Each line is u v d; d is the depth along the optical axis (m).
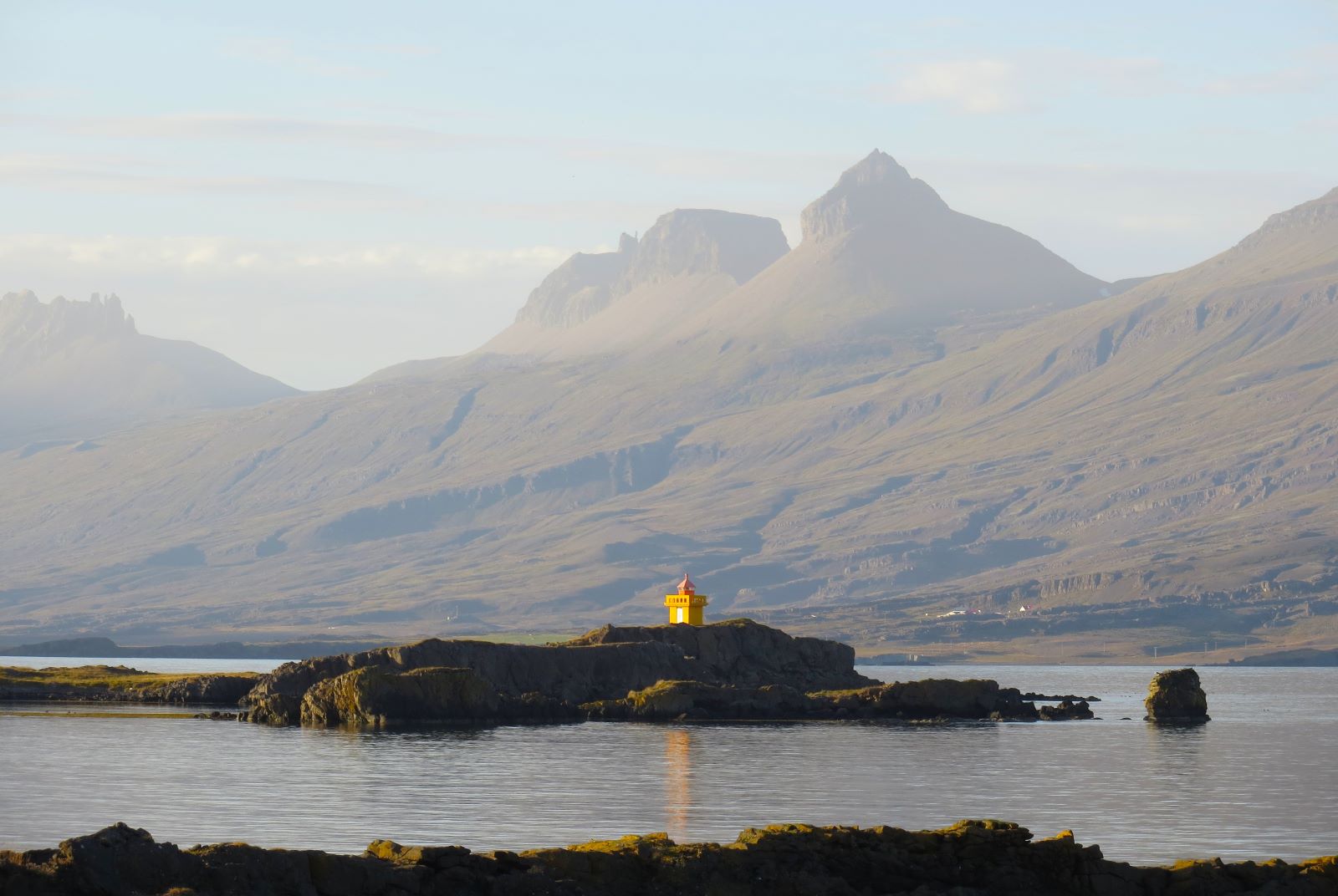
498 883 145.50
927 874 158.88
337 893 139.50
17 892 128.12
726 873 153.50
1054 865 160.75
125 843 135.38
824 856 159.00
